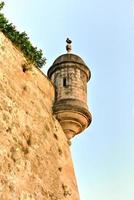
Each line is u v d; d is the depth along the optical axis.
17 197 12.23
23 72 15.77
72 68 18.88
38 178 13.94
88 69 19.50
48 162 15.20
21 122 14.18
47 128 16.20
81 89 18.45
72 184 16.78
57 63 19.02
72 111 17.41
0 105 13.13
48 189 14.40
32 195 13.12
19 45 16.02
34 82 16.47
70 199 15.93
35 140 14.73
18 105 14.38
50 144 15.98
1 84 13.68
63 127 17.77
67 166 17.06
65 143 17.72
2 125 12.84
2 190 11.63
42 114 16.19
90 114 18.00
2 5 15.73
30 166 13.68
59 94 18.09
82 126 17.94
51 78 19.20
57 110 17.44
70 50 20.16
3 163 12.15
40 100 16.48
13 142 13.14
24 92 15.25
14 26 16.12
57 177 15.53
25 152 13.70
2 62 14.31
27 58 16.30
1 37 14.73
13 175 12.45
